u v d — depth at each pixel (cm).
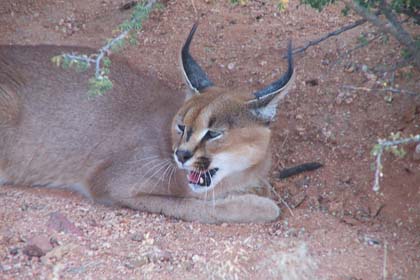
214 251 1066
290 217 1219
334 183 1296
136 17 1080
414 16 1238
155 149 1228
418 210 1199
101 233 1106
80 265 1008
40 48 1347
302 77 1480
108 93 1282
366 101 1404
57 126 1273
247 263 1036
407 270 1052
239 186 1233
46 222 1115
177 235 1123
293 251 1066
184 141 1127
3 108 1257
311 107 1428
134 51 1600
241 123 1145
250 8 1686
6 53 1316
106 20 1694
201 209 1205
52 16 1709
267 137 1184
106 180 1243
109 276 987
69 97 1279
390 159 1284
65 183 1293
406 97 1377
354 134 1359
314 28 1603
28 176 1293
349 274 1030
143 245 1073
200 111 1127
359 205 1245
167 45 1614
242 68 1531
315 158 1352
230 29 1634
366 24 1553
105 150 1259
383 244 1123
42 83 1286
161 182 1216
